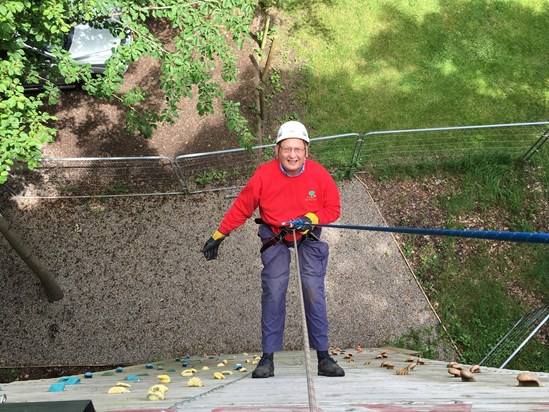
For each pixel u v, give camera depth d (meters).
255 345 8.69
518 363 8.63
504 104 10.27
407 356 6.65
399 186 9.81
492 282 9.21
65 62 6.61
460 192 9.80
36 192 9.35
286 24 10.59
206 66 6.82
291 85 10.21
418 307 9.02
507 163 9.94
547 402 1.44
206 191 9.57
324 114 10.07
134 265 9.05
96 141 9.68
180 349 8.62
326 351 3.90
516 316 9.02
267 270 4.18
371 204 9.67
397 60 10.47
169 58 6.61
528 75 10.49
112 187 9.45
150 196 9.48
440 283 9.20
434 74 10.40
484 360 8.49
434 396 1.88
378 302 9.02
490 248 9.44
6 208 9.24
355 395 2.07
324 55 10.44
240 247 9.24
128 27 6.46
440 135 9.94
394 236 9.45
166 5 6.59
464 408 1.40
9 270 8.98
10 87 6.12
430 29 10.71
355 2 10.84
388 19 10.75
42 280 8.36
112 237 9.21
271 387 2.73
